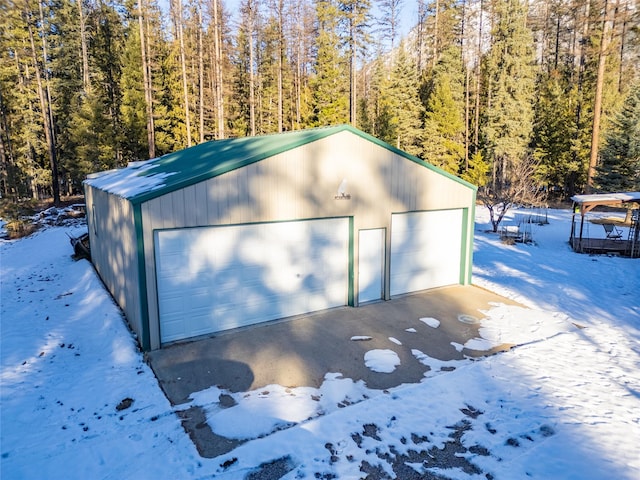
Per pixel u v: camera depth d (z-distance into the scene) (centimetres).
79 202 2741
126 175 1133
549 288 1153
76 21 3194
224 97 3181
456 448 485
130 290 796
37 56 2825
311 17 3447
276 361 696
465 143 3288
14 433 503
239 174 791
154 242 723
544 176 3145
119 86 2973
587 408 562
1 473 435
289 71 3597
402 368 677
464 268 1188
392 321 889
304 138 871
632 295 1093
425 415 548
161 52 2966
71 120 2833
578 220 2355
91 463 453
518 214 2598
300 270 906
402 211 1045
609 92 2959
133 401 575
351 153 938
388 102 3195
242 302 834
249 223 816
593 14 2178
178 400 577
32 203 2152
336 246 955
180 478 431
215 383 623
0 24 2527
